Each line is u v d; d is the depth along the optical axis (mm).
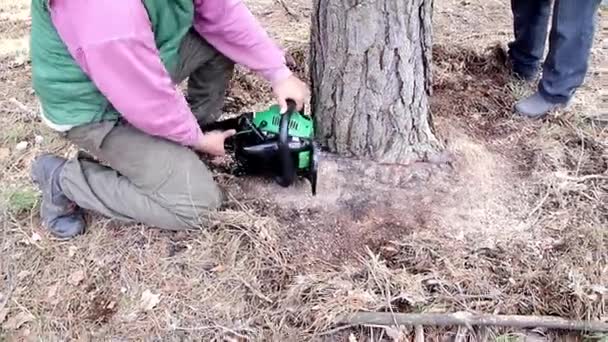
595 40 3484
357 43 2309
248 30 2326
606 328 2137
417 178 2541
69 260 2354
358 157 2561
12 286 2303
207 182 2336
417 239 2379
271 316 2172
